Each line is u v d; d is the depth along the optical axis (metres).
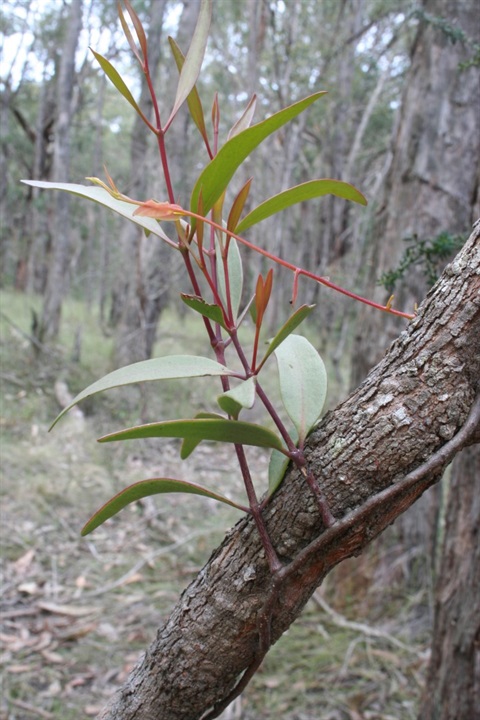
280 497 0.69
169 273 6.62
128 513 4.12
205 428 0.63
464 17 2.43
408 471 0.65
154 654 0.78
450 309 0.64
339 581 3.11
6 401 5.32
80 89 11.52
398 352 0.67
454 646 1.71
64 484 4.18
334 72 7.86
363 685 2.52
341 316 7.66
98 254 18.30
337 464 0.67
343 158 9.66
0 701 2.34
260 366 0.68
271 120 0.59
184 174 6.34
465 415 0.65
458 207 2.58
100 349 7.65
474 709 1.66
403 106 2.76
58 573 3.31
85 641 2.77
